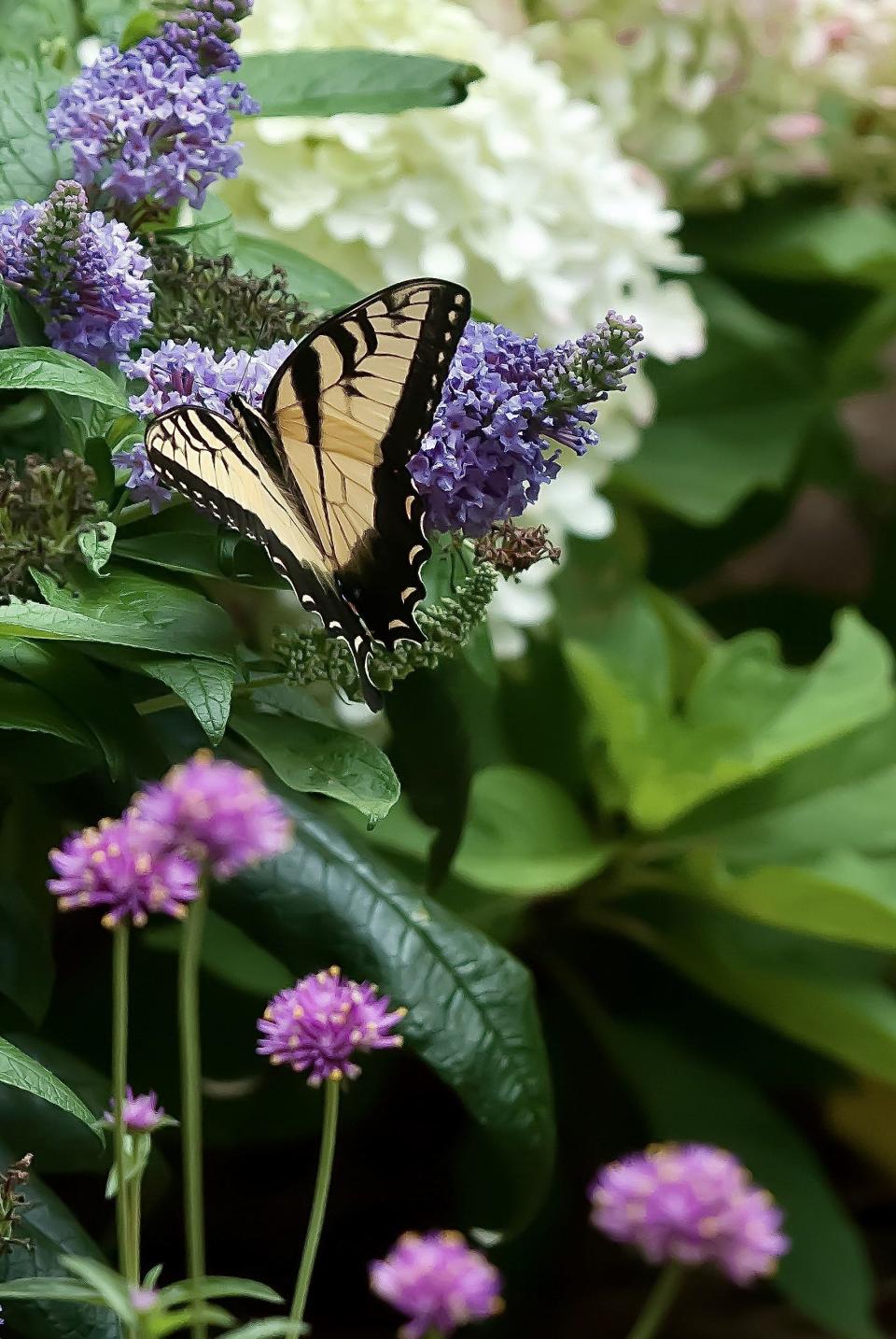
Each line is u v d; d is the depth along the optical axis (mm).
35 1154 1156
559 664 1817
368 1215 1821
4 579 1073
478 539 1083
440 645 1084
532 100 1440
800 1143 1686
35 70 1148
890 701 1647
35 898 1221
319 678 1086
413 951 1166
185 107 1109
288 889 1160
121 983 977
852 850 1645
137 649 1085
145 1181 1196
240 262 1214
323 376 1060
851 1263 1603
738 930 1712
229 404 1065
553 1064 1817
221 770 934
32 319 1104
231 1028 1460
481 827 1601
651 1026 1801
